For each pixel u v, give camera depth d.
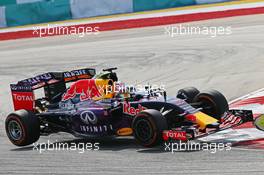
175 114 35.78
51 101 42.41
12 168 34.09
